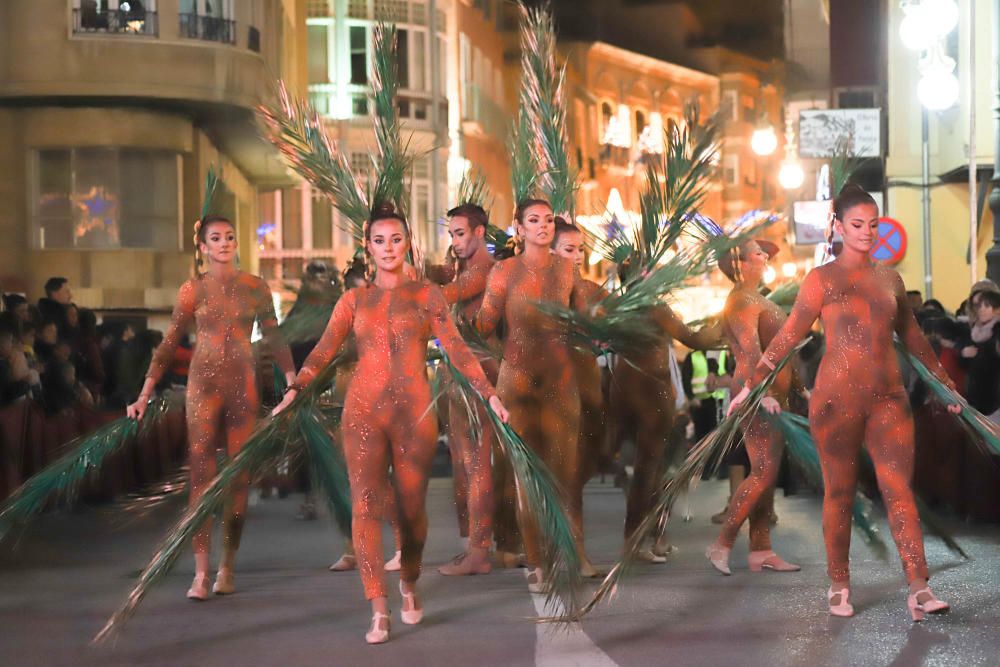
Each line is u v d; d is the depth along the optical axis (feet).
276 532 48.34
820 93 277.23
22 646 28.50
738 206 304.50
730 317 38.11
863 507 35.99
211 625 30.60
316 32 180.86
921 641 27.58
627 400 39.40
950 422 51.29
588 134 252.21
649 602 32.55
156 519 52.11
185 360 67.82
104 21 106.93
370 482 29.27
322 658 26.94
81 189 109.40
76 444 39.34
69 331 61.05
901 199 133.08
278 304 45.65
